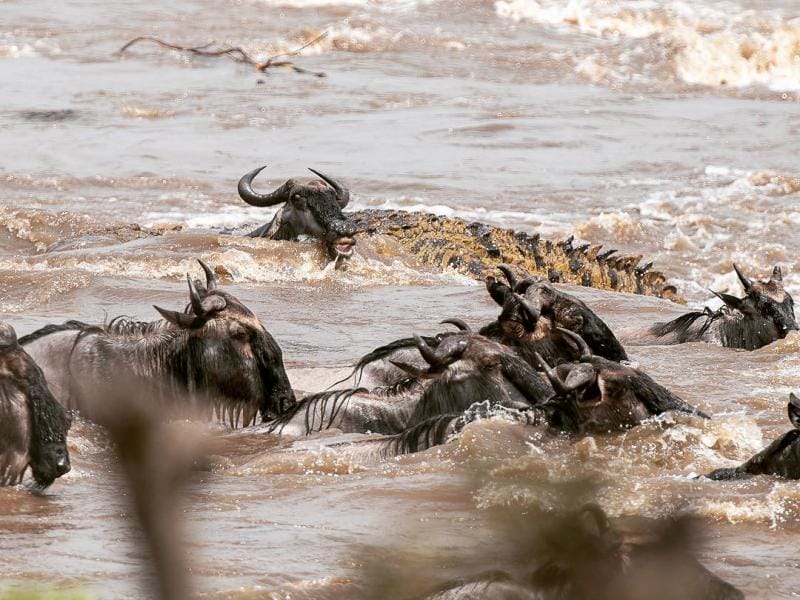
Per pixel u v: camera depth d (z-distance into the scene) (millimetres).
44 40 89375
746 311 31984
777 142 66625
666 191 57562
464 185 57594
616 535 9266
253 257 39688
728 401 24594
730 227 52750
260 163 61094
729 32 89812
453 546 12570
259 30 92500
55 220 49062
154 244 41156
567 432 20125
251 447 20719
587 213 54250
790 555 15008
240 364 23219
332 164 60750
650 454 19531
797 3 98750
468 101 75188
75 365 22672
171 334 23266
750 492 17250
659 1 97375
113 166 59438
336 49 88875
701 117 72688
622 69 83750
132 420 6766
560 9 95188
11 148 62375
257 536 15281
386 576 8422
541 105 74562
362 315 34562
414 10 96812
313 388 25781
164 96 74938
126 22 94438
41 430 17984
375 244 42562
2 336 18094
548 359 25031
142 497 6711
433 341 23281
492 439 19203
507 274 26688
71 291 34875
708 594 9414
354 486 17844
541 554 9188
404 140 65625
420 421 22094
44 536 15367
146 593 6797
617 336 33594
